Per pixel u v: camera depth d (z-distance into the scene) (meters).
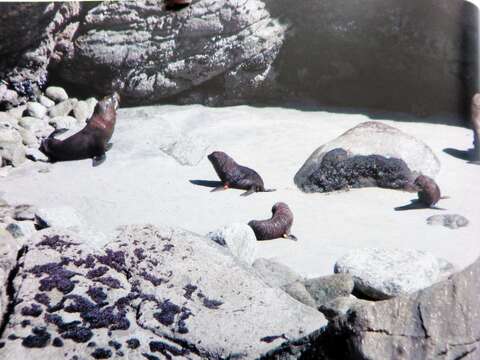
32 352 5.29
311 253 8.98
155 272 6.30
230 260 6.58
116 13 16.80
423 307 5.47
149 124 14.95
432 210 10.77
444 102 17.31
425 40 16.94
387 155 12.13
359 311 5.61
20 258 6.32
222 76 17.25
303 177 12.20
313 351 5.71
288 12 17.53
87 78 17.45
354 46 17.72
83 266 6.25
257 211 10.81
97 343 5.45
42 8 16.12
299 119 16.28
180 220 10.39
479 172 12.59
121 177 12.48
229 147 14.13
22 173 12.84
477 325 5.30
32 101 16.88
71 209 9.38
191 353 5.58
